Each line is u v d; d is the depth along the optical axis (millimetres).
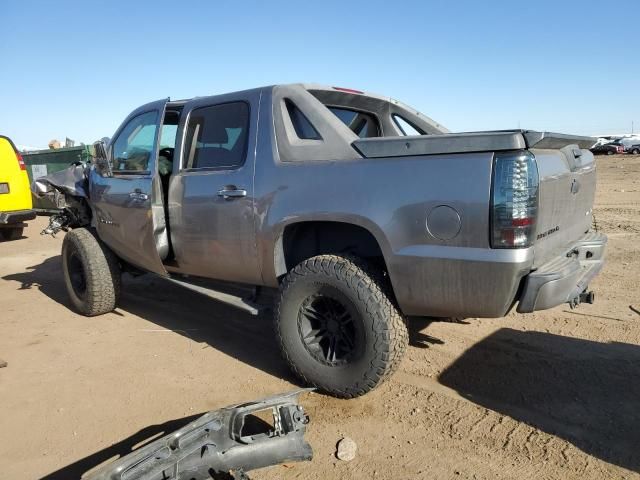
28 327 5473
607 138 51688
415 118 5387
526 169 2871
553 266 3139
